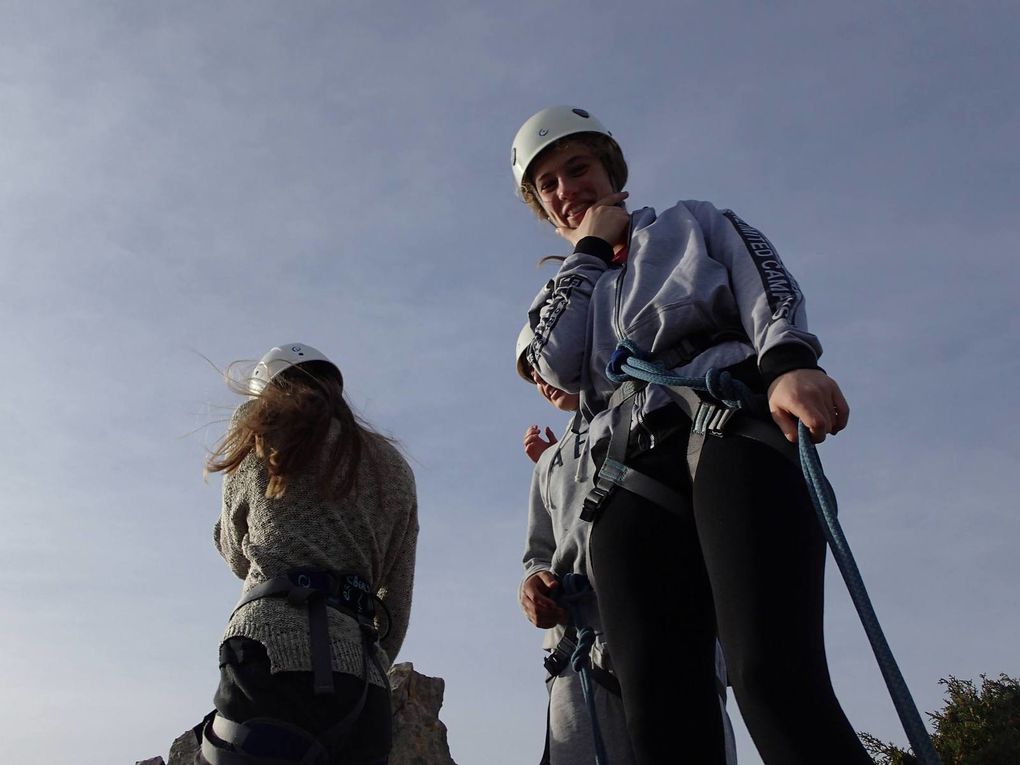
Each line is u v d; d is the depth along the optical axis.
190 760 4.84
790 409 1.81
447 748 5.31
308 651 2.72
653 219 2.56
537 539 3.88
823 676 1.71
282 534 2.93
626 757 3.32
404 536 3.24
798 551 1.81
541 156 2.97
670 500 2.07
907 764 5.40
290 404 3.05
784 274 2.13
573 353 2.43
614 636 2.07
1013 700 6.32
